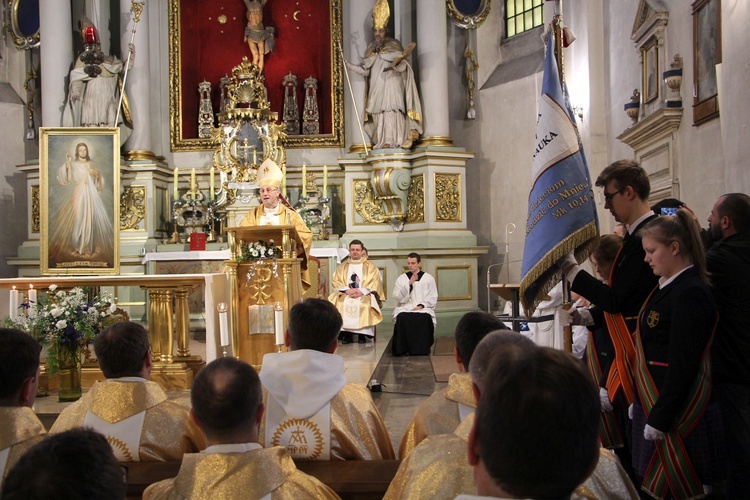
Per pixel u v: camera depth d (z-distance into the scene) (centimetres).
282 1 1399
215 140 1280
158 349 664
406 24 1312
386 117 1259
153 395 295
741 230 348
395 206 1259
